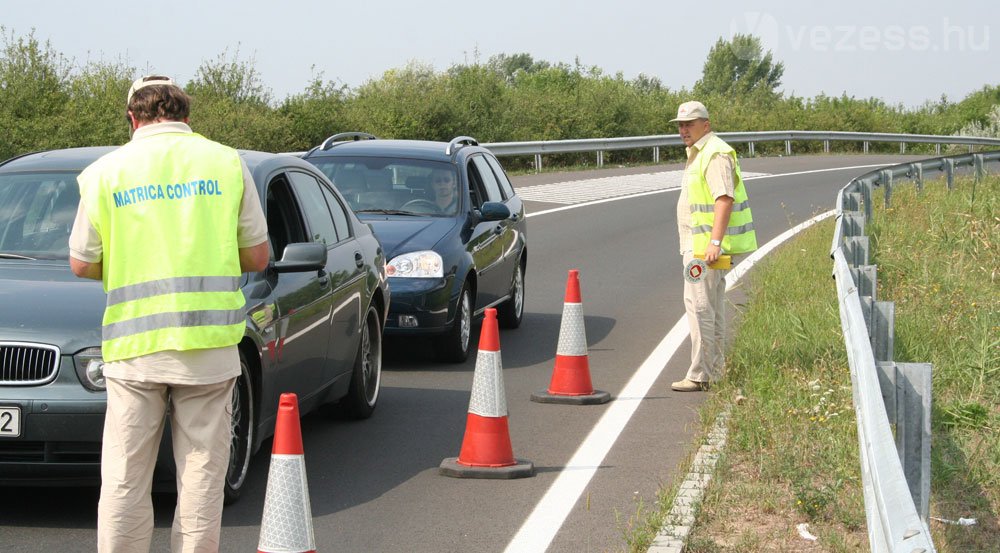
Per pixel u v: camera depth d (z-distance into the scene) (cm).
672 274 1579
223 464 467
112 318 450
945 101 6925
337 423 804
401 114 3341
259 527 573
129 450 457
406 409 848
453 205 1067
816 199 2705
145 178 451
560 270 1603
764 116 4903
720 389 858
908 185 2308
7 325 548
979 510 589
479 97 3569
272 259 668
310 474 676
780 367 889
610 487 649
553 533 570
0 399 536
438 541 559
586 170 3453
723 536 549
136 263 449
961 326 1012
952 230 1648
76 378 543
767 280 1355
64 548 536
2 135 2328
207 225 454
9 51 2511
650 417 818
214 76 2995
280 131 2836
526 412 834
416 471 684
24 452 545
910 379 482
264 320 621
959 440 714
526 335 1166
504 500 626
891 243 1531
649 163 3856
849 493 607
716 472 637
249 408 613
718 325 902
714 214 880
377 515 600
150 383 452
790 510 585
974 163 2386
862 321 556
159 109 464
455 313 992
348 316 761
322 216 766
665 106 4431
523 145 3222
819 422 716
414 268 970
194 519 461
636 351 1074
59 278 599
